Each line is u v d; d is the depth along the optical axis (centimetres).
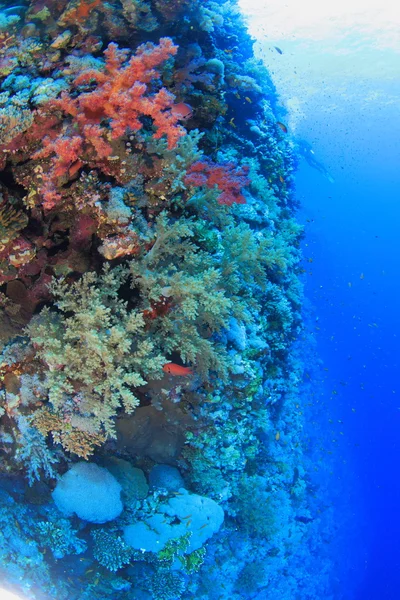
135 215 157
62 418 164
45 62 153
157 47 136
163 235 159
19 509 174
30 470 170
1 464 178
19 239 147
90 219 155
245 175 179
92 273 156
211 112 225
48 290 165
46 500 187
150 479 218
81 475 187
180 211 184
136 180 156
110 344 151
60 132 145
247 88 320
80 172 152
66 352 148
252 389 232
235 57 352
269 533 293
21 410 166
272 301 299
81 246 163
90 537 193
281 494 346
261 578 289
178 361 185
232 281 200
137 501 207
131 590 193
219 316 179
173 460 225
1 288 167
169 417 205
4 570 153
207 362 182
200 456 226
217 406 219
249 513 277
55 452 185
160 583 201
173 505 210
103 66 149
